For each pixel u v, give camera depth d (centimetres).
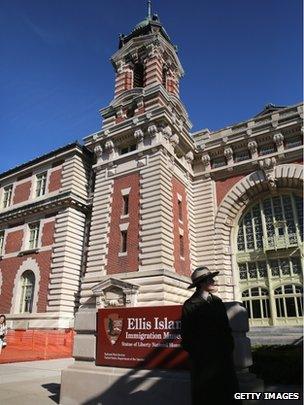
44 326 2633
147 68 3225
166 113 2698
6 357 2008
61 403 973
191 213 2916
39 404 956
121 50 3497
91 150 3194
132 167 2728
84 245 2995
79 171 3175
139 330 950
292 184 2644
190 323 623
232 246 2794
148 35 3388
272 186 2673
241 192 2811
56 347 2286
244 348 806
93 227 2716
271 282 2592
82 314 1091
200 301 635
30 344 2266
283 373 1116
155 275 2217
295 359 1138
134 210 2561
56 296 2692
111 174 2827
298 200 2652
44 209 3117
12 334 2369
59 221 2969
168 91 3375
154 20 3641
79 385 972
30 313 2802
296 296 2480
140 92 3081
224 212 2844
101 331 1025
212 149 3031
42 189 3344
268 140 2803
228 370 592
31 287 2964
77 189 3089
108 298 2312
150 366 903
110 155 2936
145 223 2438
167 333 902
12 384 1242
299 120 2661
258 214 2803
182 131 2897
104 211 2720
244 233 2809
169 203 2552
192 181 3075
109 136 2938
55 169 3303
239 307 837
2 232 3444
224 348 604
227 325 628
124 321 986
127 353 951
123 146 2941
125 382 904
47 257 2911
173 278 2291
